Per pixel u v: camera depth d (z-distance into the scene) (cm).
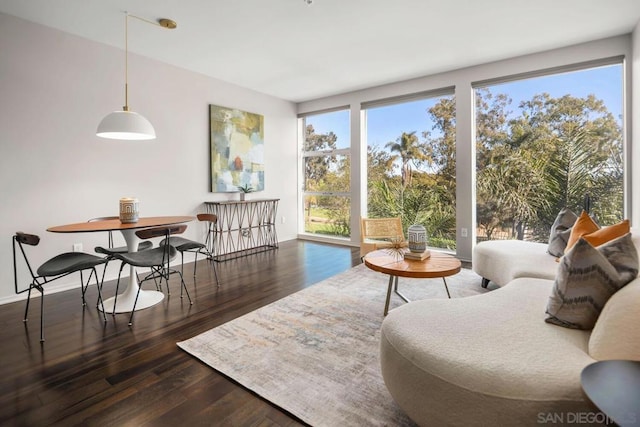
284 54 381
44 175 314
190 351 205
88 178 344
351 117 538
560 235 268
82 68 336
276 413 151
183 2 273
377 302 286
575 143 371
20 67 297
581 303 137
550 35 337
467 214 431
